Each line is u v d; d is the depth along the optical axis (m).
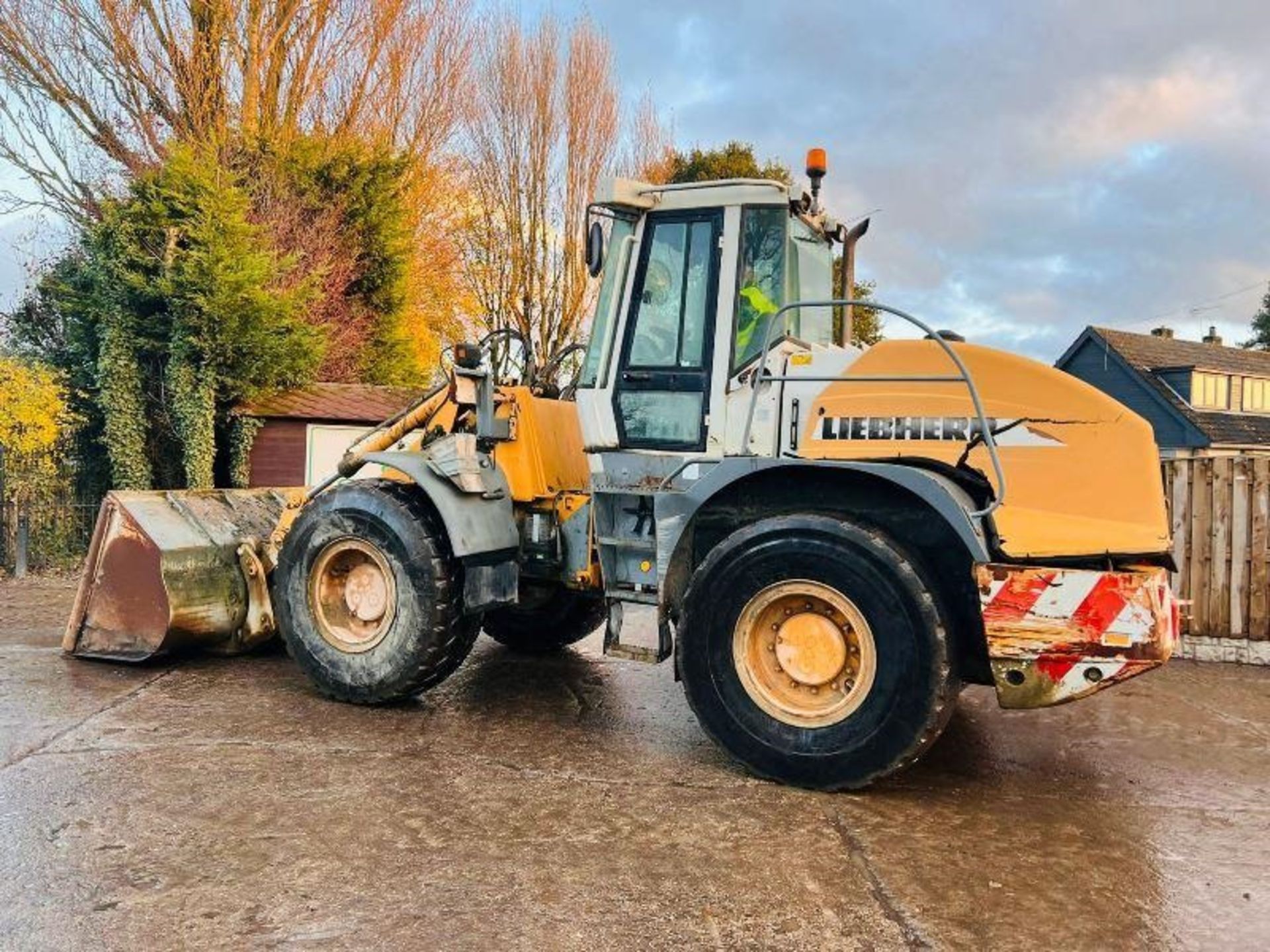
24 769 3.76
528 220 20.17
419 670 4.69
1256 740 4.82
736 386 4.52
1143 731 4.96
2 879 2.83
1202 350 27.58
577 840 3.25
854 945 2.62
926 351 4.14
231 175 11.29
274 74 15.75
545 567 5.13
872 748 3.70
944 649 3.62
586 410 4.79
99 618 5.58
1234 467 6.90
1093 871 3.17
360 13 16.80
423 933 2.60
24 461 9.71
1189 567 7.02
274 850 3.08
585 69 20.12
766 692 3.95
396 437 5.54
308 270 13.41
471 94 19.33
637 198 4.68
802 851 3.23
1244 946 2.68
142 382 10.92
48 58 14.07
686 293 4.65
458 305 20.11
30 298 12.44
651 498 4.58
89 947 2.47
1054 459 4.00
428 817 3.41
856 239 5.19
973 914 2.83
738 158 22.33
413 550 4.68
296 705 4.83
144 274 10.71
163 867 2.94
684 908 2.80
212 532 5.79
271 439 11.55
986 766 4.32
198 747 4.11
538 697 5.26
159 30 14.55
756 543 3.93
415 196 17.95
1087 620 3.59
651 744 4.42
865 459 4.13
